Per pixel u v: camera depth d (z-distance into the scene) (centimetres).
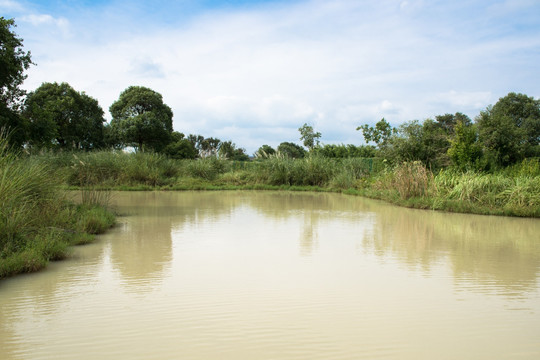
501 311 406
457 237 807
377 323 372
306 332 351
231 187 2178
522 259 626
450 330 359
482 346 328
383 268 565
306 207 1332
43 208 723
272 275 526
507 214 1152
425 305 420
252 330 354
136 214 1105
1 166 661
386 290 468
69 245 693
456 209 1216
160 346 322
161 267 562
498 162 1739
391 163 1908
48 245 594
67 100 3353
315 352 314
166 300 430
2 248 560
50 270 545
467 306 419
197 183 2219
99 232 813
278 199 1622
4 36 1148
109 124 4344
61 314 389
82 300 429
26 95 1262
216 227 902
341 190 2033
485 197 1246
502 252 674
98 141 3806
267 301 428
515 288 481
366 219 1054
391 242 749
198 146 5741
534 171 1408
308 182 2294
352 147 3075
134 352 312
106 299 432
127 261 593
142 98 4206
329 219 1048
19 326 360
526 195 1190
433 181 1379
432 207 1278
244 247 695
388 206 1378
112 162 2067
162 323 369
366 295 450
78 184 1805
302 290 466
